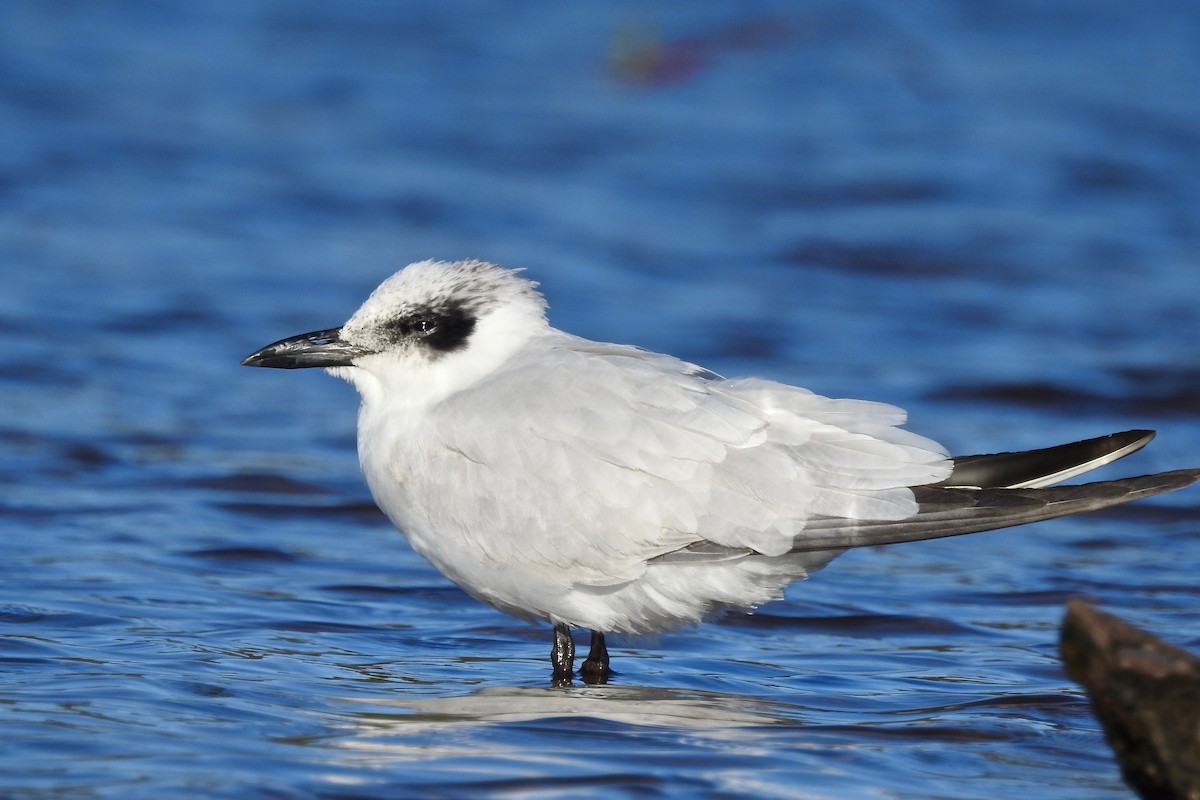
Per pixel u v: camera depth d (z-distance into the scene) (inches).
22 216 939.3
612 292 853.2
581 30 1558.8
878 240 970.1
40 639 376.5
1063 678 376.2
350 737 312.0
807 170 1137.4
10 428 598.9
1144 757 263.9
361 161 1122.0
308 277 858.8
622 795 279.4
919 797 284.8
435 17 1594.5
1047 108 1322.6
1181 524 541.6
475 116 1264.8
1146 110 1317.7
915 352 761.0
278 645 388.8
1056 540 524.1
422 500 383.2
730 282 885.8
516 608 388.2
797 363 735.1
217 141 1151.0
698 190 1083.9
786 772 296.2
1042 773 300.0
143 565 458.3
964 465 359.3
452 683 366.9
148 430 612.4
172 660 364.2
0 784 271.7
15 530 485.4
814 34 1550.2
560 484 366.3
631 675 380.8
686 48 1455.5
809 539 352.8
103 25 1475.1
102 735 302.2
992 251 952.9
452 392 391.5
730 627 429.4
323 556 486.0
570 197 1057.5
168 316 773.9
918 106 1332.4
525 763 296.2
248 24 1526.8
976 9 1656.0
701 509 358.0
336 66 1392.7
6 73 1277.1
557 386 373.1
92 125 1160.2
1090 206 1058.1
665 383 369.4
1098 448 354.3
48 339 722.8
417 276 400.2
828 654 402.0
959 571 487.5
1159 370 725.9
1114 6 1681.8
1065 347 772.0
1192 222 1023.6
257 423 637.3
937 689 366.0
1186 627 414.3
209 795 269.7
